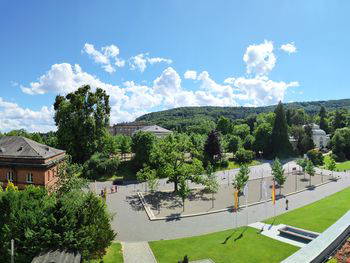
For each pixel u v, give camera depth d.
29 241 23.45
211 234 34.12
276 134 109.44
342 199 50.00
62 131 75.38
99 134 79.06
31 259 23.19
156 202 49.22
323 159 98.88
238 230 35.19
